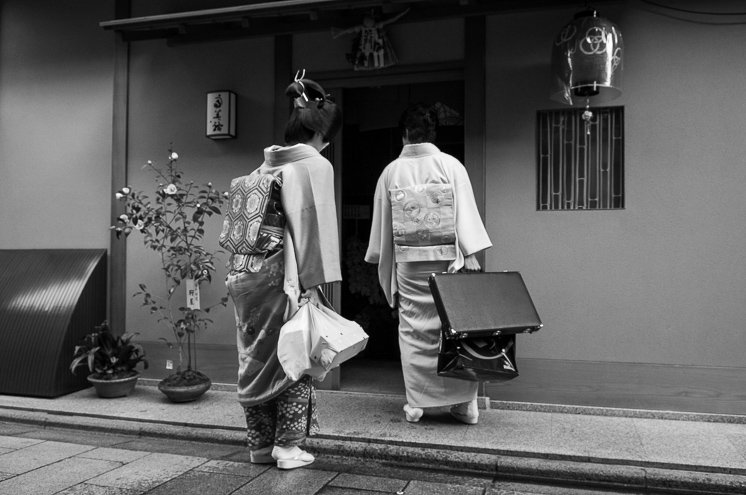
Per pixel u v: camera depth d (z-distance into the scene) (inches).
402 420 143.7
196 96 187.6
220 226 183.8
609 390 151.6
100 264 189.9
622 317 151.8
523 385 157.0
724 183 147.0
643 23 152.3
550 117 160.6
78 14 201.0
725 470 112.2
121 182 192.4
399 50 170.2
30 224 203.8
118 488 109.0
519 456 121.5
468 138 161.9
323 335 107.2
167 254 186.7
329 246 112.3
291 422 116.6
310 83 121.6
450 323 125.2
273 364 113.3
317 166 113.5
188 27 182.9
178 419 147.4
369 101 201.9
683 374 147.5
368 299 243.9
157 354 187.5
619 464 116.5
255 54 182.4
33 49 205.8
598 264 153.7
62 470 118.9
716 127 147.9
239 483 111.7
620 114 156.5
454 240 138.5
